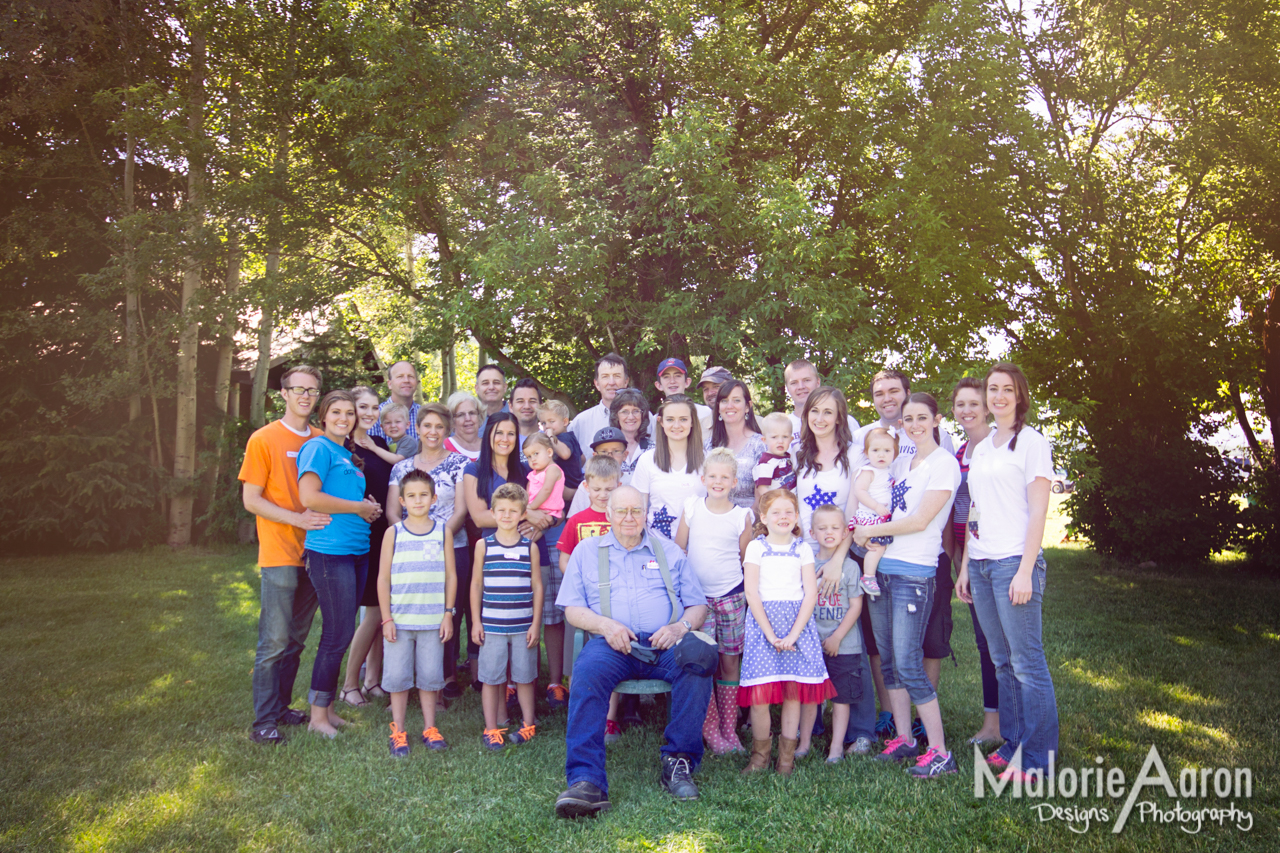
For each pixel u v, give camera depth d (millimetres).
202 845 2920
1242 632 6703
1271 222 10383
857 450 4133
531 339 12445
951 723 4277
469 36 10203
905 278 9734
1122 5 10594
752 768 3639
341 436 4320
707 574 4078
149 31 12688
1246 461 10727
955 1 9758
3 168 12414
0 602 8211
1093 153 12000
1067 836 2906
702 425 5059
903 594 3676
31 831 3012
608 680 3496
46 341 12781
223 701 4770
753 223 8789
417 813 3188
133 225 11922
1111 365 10742
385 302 15711
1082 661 5664
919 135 9641
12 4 11492
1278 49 10125
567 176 9648
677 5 9555
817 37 11586
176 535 12961
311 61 11539
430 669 4062
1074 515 11406
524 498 4199
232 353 14820
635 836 2973
